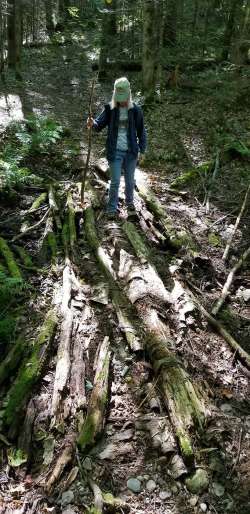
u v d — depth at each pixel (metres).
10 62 16.00
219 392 4.18
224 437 3.71
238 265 6.00
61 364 4.14
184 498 3.27
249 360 4.48
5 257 5.73
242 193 7.84
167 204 7.36
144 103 11.46
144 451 3.55
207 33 14.46
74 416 3.75
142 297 4.91
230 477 3.43
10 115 10.67
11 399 3.84
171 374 4.01
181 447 3.46
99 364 4.18
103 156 8.82
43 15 23.75
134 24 15.09
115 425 3.74
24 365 4.17
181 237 6.20
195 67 13.59
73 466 3.41
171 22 13.52
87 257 5.80
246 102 10.76
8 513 3.09
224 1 13.84
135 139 6.23
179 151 9.22
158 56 12.05
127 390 4.05
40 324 4.70
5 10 13.89
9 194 7.16
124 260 5.58
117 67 15.11
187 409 3.73
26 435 3.60
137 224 6.56
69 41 19.67
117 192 6.54
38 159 8.50
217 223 7.00
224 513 3.20
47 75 15.59
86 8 18.98
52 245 5.99
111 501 3.17
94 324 4.71
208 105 10.98
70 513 3.11
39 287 5.29
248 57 12.42
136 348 4.37
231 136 9.44
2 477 3.33
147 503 3.23
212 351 4.62
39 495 3.21
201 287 5.66
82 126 10.53
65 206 6.97
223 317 5.20
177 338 4.57
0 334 4.54
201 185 8.03
